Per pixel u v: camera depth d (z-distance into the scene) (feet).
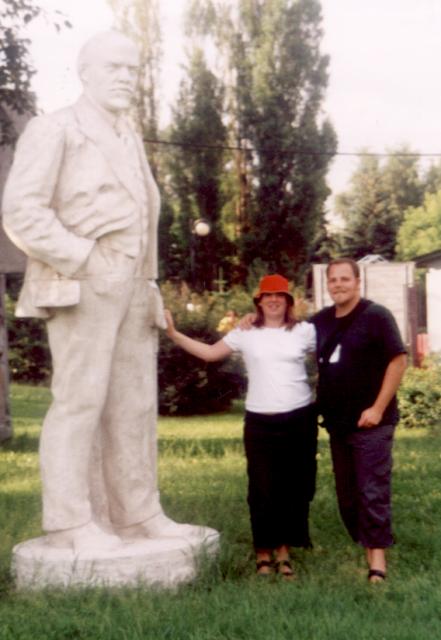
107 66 21.15
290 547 25.31
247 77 160.56
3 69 47.75
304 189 158.71
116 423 21.94
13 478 37.91
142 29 164.25
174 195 162.91
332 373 22.77
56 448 21.20
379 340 22.54
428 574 22.52
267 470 23.16
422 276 103.19
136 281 21.61
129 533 22.30
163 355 69.51
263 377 23.29
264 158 158.81
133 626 17.89
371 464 22.40
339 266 22.82
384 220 238.89
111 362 21.40
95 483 22.20
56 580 20.48
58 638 17.75
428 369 59.06
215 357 23.68
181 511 29.60
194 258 158.51
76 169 20.90
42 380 107.55
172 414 70.08
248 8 161.48
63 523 21.17
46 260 20.71
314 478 23.75
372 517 22.25
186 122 161.68
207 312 71.67
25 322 107.34
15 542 25.76
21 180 20.56
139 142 21.98
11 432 53.11
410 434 52.11
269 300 23.44
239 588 20.84
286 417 23.13
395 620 18.67
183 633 17.70
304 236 159.12
